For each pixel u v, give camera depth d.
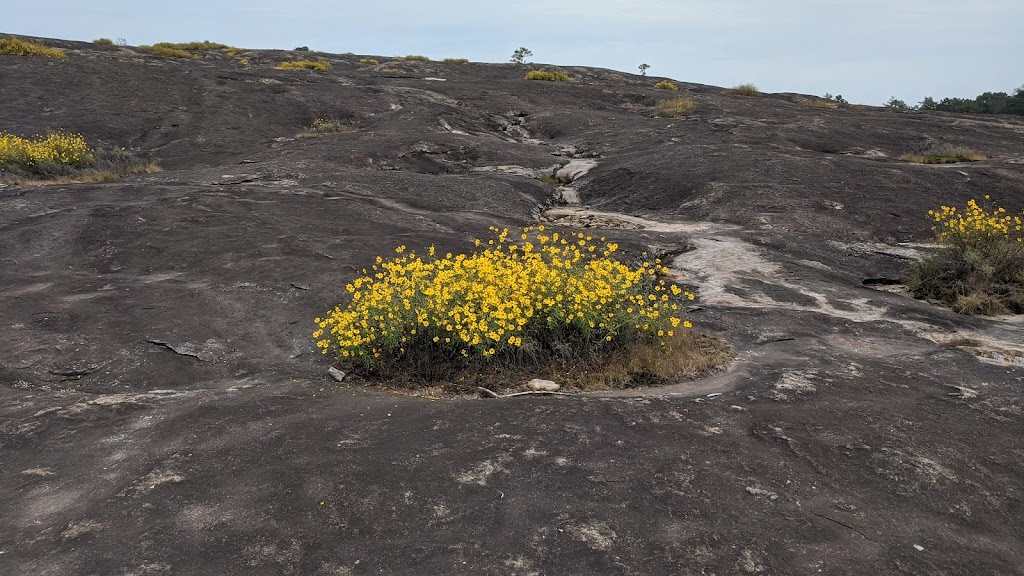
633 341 6.07
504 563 3.03
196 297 7.30
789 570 2.99
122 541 3.24
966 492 3.70
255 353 6.18
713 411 4.73
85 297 7.32
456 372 5.64
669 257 10.01
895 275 9.44
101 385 5.49
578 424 4.48
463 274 6.35
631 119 23.36
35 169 15.18
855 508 3.52
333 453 4.12
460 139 19.00
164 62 31.72
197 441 4.33
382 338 5.84
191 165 16.88
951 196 13.08
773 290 8.34
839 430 4.42
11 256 8.75
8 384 5.43
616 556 3.08
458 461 3.98
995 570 3.04
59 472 3.96
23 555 3.14
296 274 7.98
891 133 21.55
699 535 3.24
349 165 16.00
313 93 25.73
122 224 9.94
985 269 8.36
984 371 5.70
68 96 21.62
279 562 3.07
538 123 23.62
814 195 12.98
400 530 3.31
